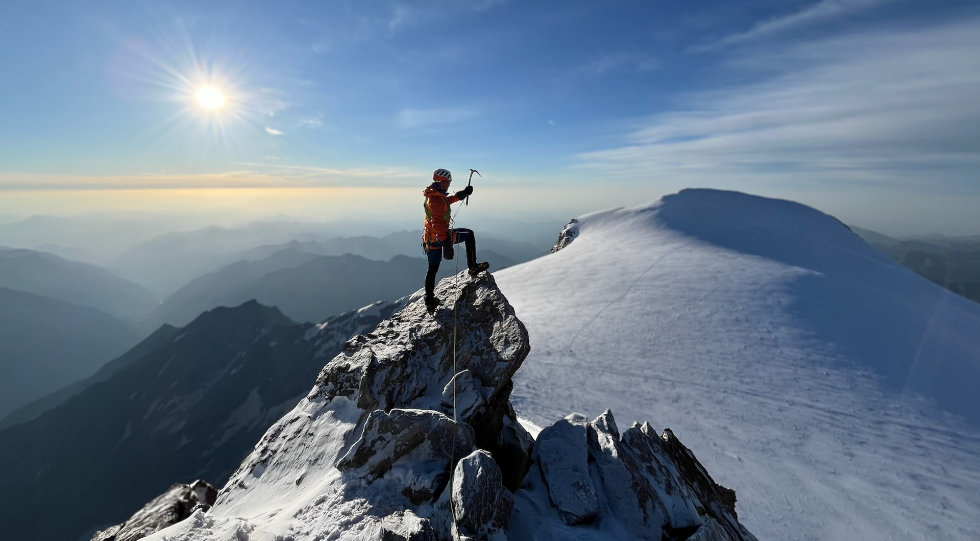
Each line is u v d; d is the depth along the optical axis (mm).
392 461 6305
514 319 9211
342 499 5871
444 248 8820
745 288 52250
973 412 29906
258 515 6246
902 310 48000
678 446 9719
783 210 101250
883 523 20156
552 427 8367
